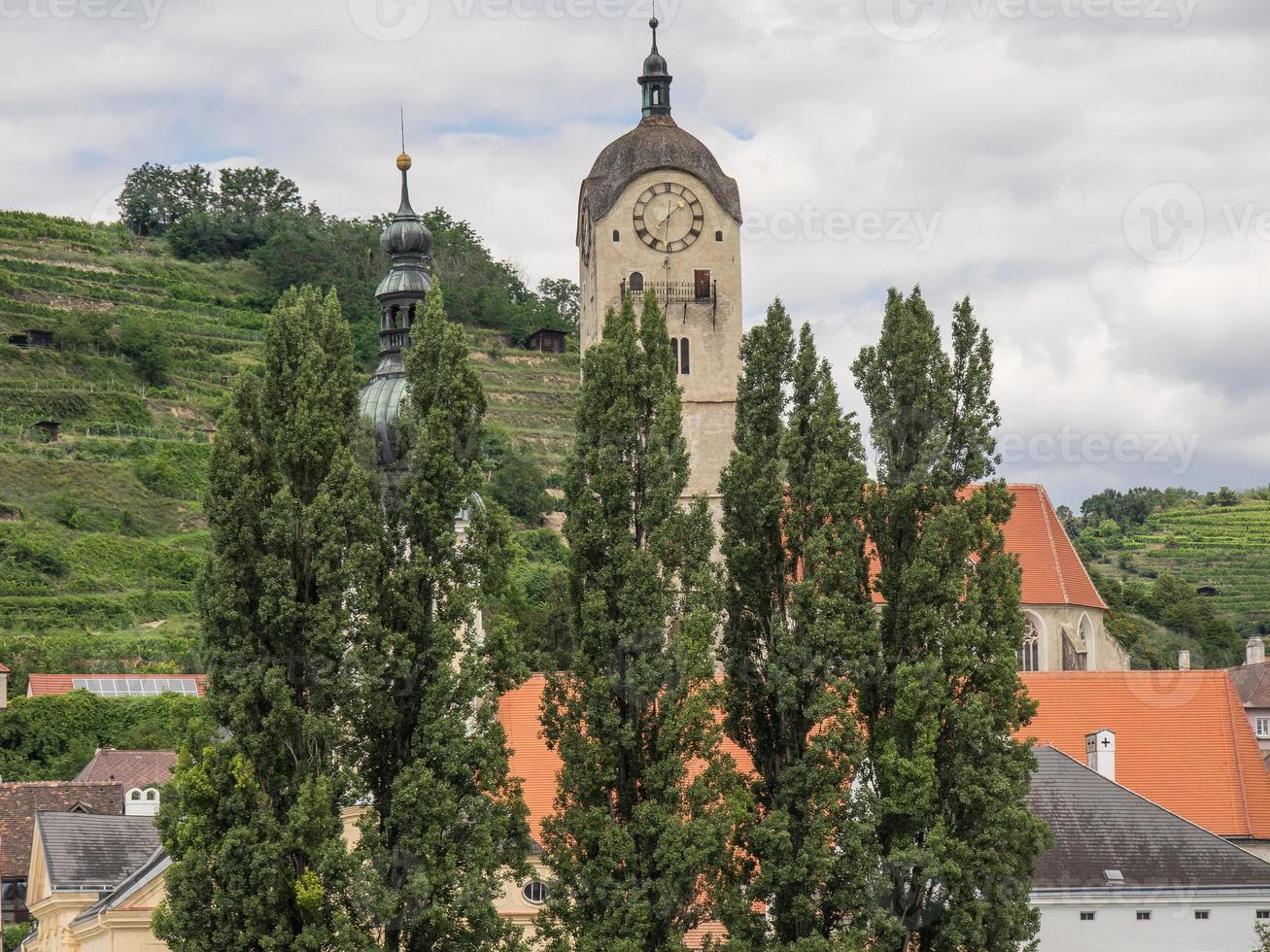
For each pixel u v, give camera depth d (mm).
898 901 83562
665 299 158625
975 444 90625
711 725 81125
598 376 85438
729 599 87375
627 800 81125
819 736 82688
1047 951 105312
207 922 74312
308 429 79750
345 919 73188
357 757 77312
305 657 77688
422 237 109000
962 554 87938
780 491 87188
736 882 80750
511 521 81938
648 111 164000
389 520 81250
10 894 134125
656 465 84312
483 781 77688
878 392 90312
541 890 102062
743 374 89688
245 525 78250
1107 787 111125
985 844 84438
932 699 84312
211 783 75375
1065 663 155500
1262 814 124125
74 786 140500
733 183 160375
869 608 85812
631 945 76812
